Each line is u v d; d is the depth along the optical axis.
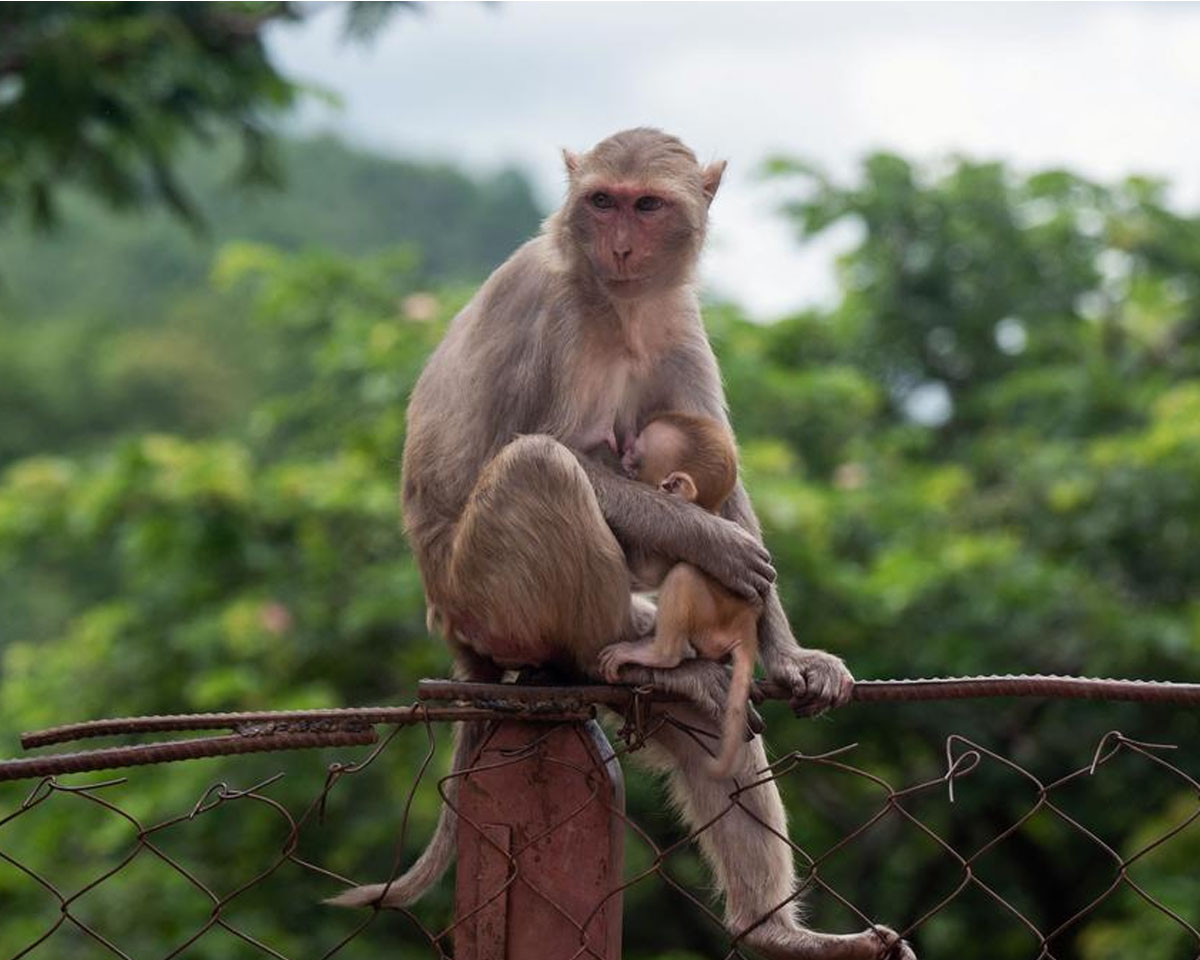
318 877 12.33
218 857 12.06
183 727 4.37
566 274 6.35
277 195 12.88
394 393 13.35
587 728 4.75
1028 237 17.16
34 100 11.02
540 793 4.70
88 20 11.18
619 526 5.73
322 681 12.95
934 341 17.30
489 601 5.77
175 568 13.27
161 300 49.31
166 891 11.55
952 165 17.39
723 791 5.68
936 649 12.80
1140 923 12.70
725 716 5.29
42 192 12.08
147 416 40.78
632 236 6.23
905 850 15.77
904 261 17.16
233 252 15.17
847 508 13.84
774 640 5.73
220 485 12.85
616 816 4.70
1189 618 12.92
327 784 4.45
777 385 14.84
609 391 6.44
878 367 17.19
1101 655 12.95
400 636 12.89
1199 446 13.55
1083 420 15.39
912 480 14.78
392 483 13.23
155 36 11.11
